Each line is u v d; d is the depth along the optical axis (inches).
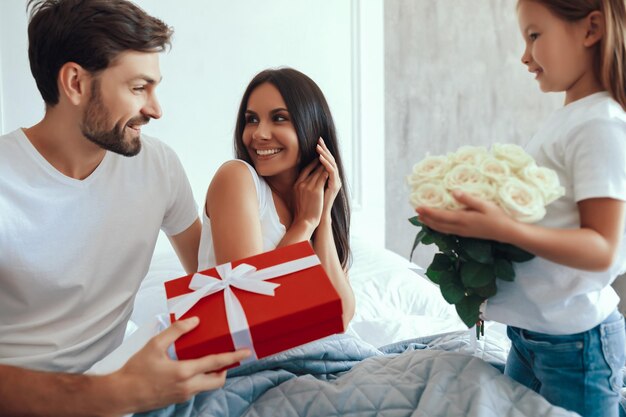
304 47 102.9
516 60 119.6
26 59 86.7
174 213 54.9
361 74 105.9
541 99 122.3
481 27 116.7
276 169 50.3
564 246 31.7
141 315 68.6
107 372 38.0
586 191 33.3
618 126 34.1
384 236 113.3
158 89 95.9
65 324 47.3
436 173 34.8
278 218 52.0
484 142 120.6
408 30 112.6
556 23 36.1
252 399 40.2
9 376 34.7
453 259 38.1
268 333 34.2
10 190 44.0
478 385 37.0
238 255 46.4
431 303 76.9
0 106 86.2
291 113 49.6
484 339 54.8
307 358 45.4
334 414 37.7
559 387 38.9
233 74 99.6
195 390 33.2
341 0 103.6
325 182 52.5
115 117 44.4
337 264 52.6
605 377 38.3
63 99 44.3
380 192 111.7
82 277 47.2
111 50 42.6
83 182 46.9
